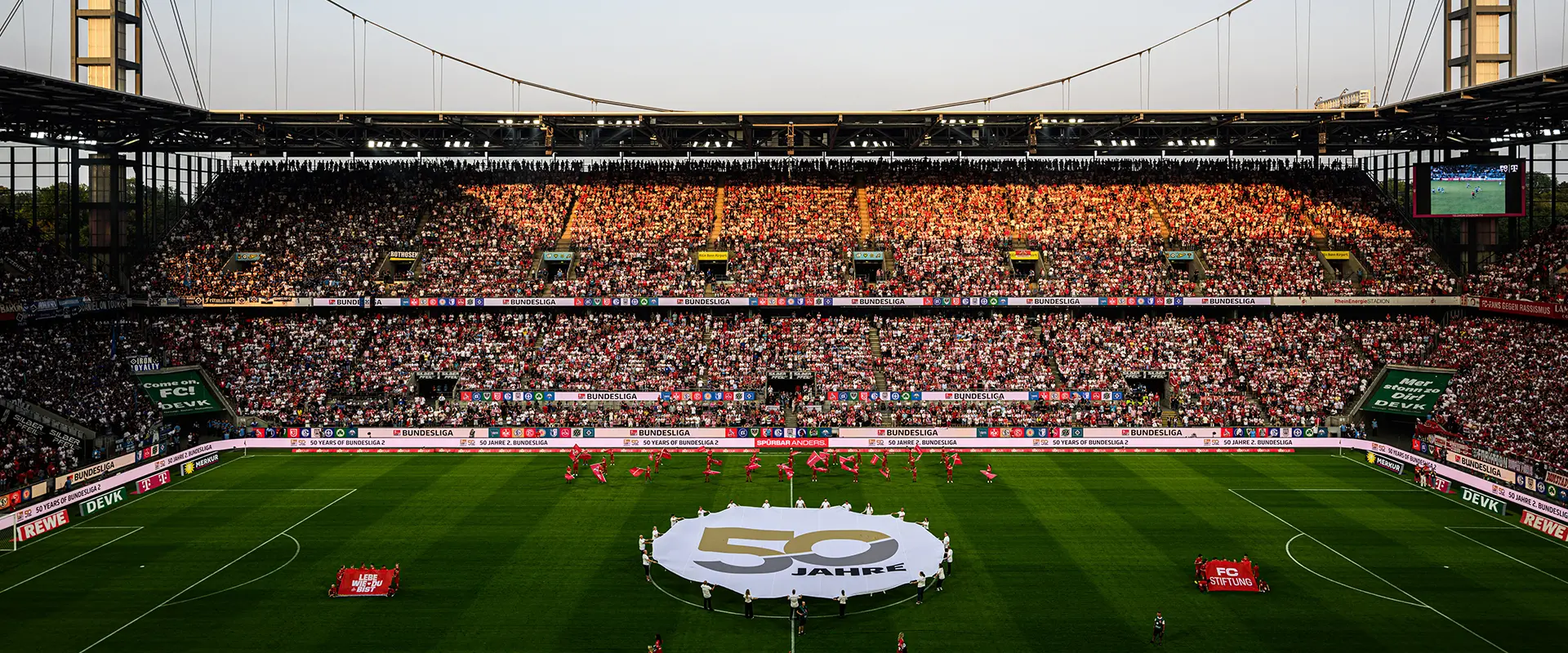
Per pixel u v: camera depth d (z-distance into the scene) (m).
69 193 96.38
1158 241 98.00
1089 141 102.38
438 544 54.06
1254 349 87.88
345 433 79.38
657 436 79.44
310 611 44.25
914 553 52.59
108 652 39.75
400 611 44.31
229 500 63.69
